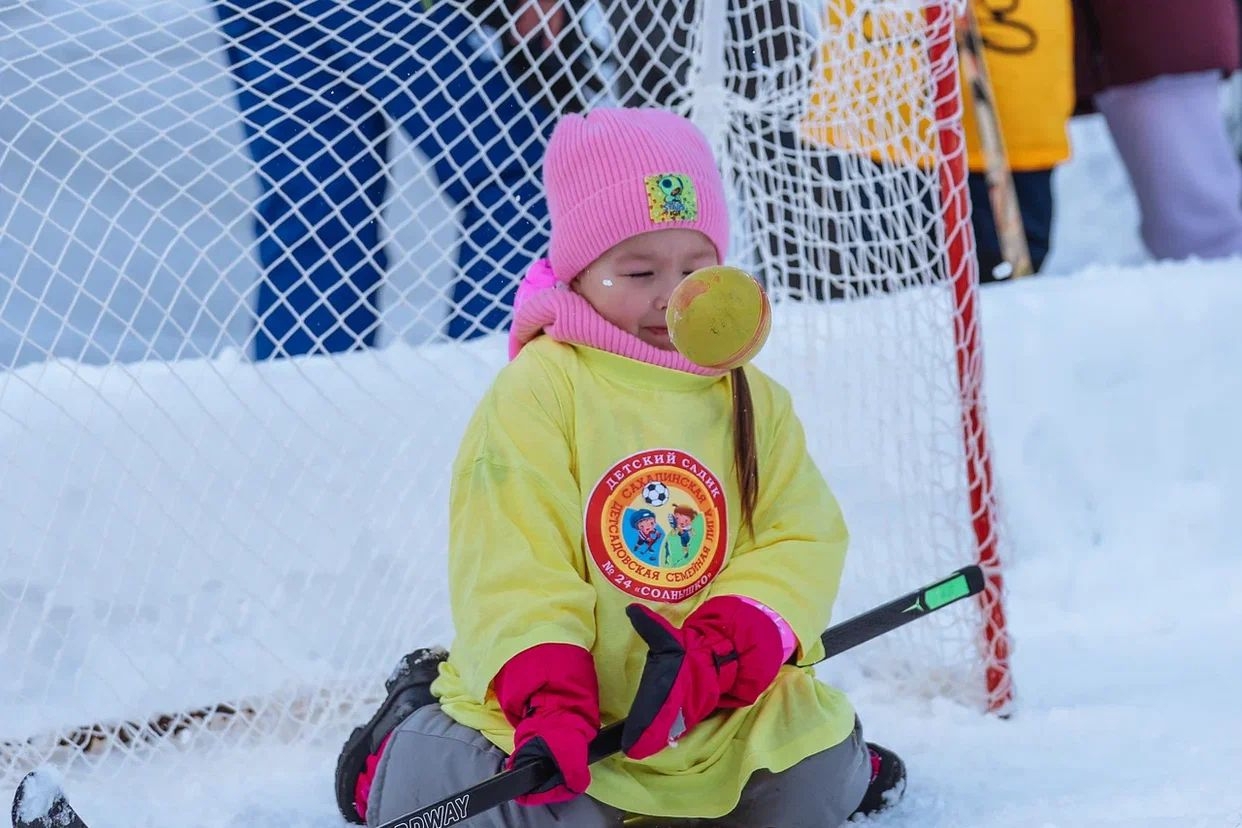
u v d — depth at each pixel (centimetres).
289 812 697
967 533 845
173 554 848
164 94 1123
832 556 636
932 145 904
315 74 1021
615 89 1107
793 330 965
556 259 660
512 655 570
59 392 862
